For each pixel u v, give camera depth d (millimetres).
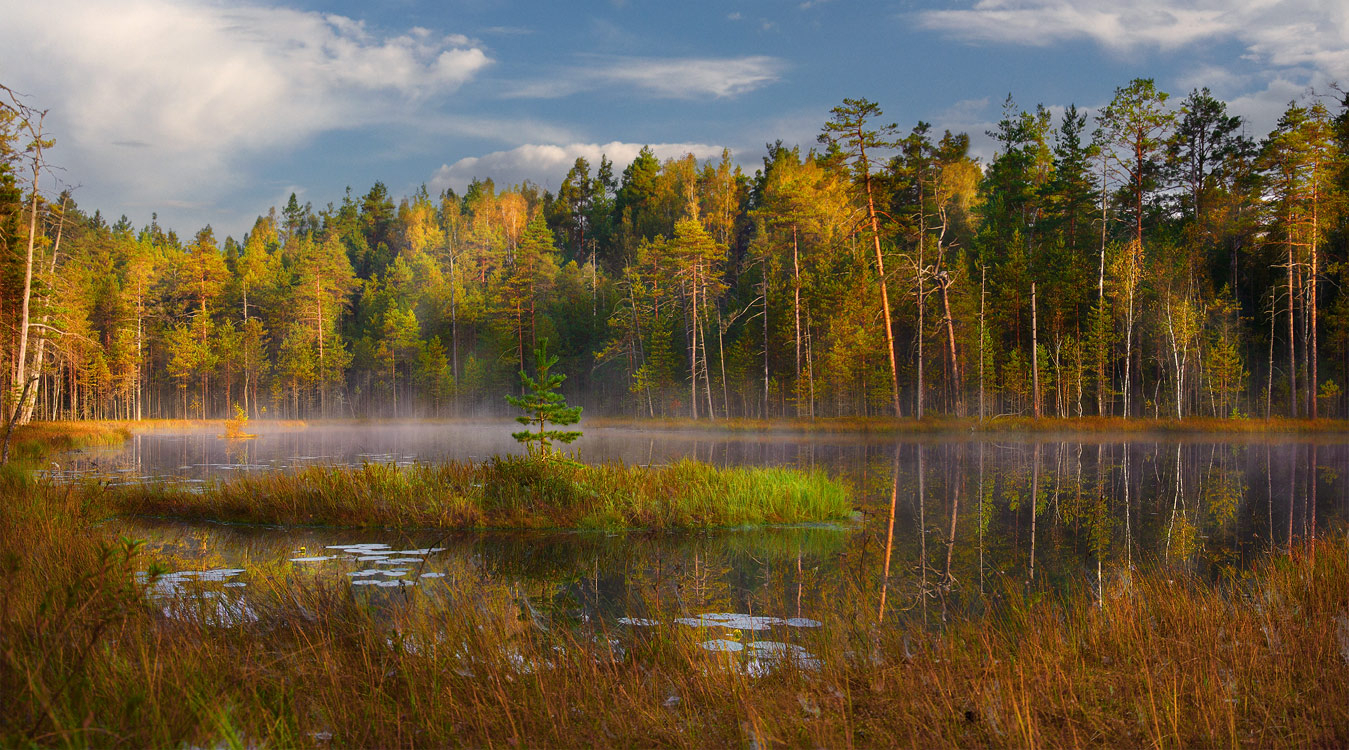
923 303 47500
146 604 5711
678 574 9039
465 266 89875
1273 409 47156
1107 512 13898
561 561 9859
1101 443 32688
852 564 9609
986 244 55625
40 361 37375
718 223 80562
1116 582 8383
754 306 61531
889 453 28172
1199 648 5316
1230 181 50406
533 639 6059
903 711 4238
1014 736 3971
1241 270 51781
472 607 6363
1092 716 4234
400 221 118188
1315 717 4246
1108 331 44688
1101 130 46844
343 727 3965
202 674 4340
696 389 63312
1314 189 39188
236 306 86125
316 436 46375
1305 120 39594
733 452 28844
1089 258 53469
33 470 19328
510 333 68562
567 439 15180
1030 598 7547
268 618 6031
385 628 5871
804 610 7281
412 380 75375
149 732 3514
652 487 14180
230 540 11359
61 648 4199
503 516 12773
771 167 84625
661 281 58844
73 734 3389
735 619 6895
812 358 53406
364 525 12734
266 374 76125
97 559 6797
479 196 126438
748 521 12633
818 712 4320
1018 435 36750
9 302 31875
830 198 53688
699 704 4531
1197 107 55156
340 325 89125
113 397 70312
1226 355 43250
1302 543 9617
